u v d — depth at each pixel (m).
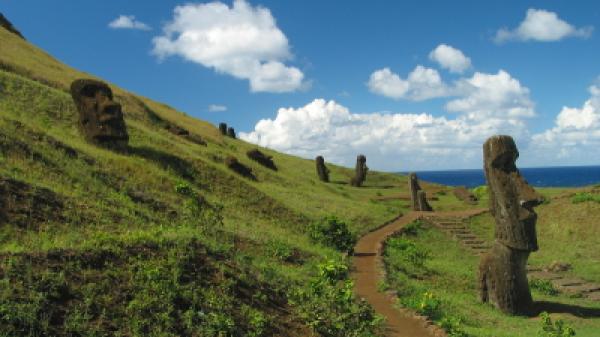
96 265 9.04
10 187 12.20
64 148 18.56
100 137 23.89
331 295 10.59
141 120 38.59
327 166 61.12
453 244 28.12
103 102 24.53
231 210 22.11
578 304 17.80
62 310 7.64
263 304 10.41
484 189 47.16
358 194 44.78
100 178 17.44
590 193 33.44
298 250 18.06
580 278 22.38
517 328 13.77
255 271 12.07
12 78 29.75
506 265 15.97
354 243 22.38
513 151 16.12
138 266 9.44
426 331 11.53
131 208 15.26
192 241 11.46
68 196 13.62
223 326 8.56
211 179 25.64
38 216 11.62
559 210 31.83
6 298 7.30
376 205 35.78
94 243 9.72
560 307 16.72
